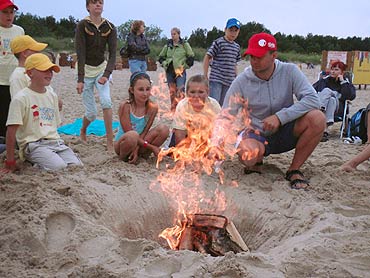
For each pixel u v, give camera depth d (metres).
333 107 7.92
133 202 4.39
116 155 5.66
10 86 5.32
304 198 4.48
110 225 4.05
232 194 4.63
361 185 4.83
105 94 6.07
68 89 14.76
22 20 54.47
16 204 3.87
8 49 5.70
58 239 3.52
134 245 3.36
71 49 48.22
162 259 3.14
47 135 5.11
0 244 3.38
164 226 4.45
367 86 22.80
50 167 4.90
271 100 4.86
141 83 5.34
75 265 3.16
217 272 2.98
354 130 7.58
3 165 5.05
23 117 4.96
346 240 3.53
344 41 68.56
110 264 3.17
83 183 4.41
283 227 4.12
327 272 3.06
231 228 4.01
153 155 5.64
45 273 3.07
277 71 4.82
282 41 62.44
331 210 4.20
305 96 4.71
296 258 3.22
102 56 6.27
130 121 5.48
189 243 3.95
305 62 51.09
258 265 3.15
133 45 10.19
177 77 10.24
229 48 7.65
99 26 6.10
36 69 4.96
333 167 5.54
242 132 4.95
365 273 3.08
